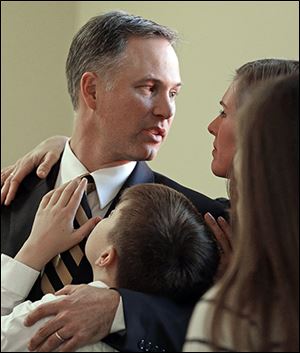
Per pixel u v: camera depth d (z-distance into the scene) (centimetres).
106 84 214
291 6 353
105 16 219
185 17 362
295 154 140
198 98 359
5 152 362
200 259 168
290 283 137
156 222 168
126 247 168
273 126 141
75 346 163
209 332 139
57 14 364
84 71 218
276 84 144
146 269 166
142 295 166
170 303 168
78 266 204
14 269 200
